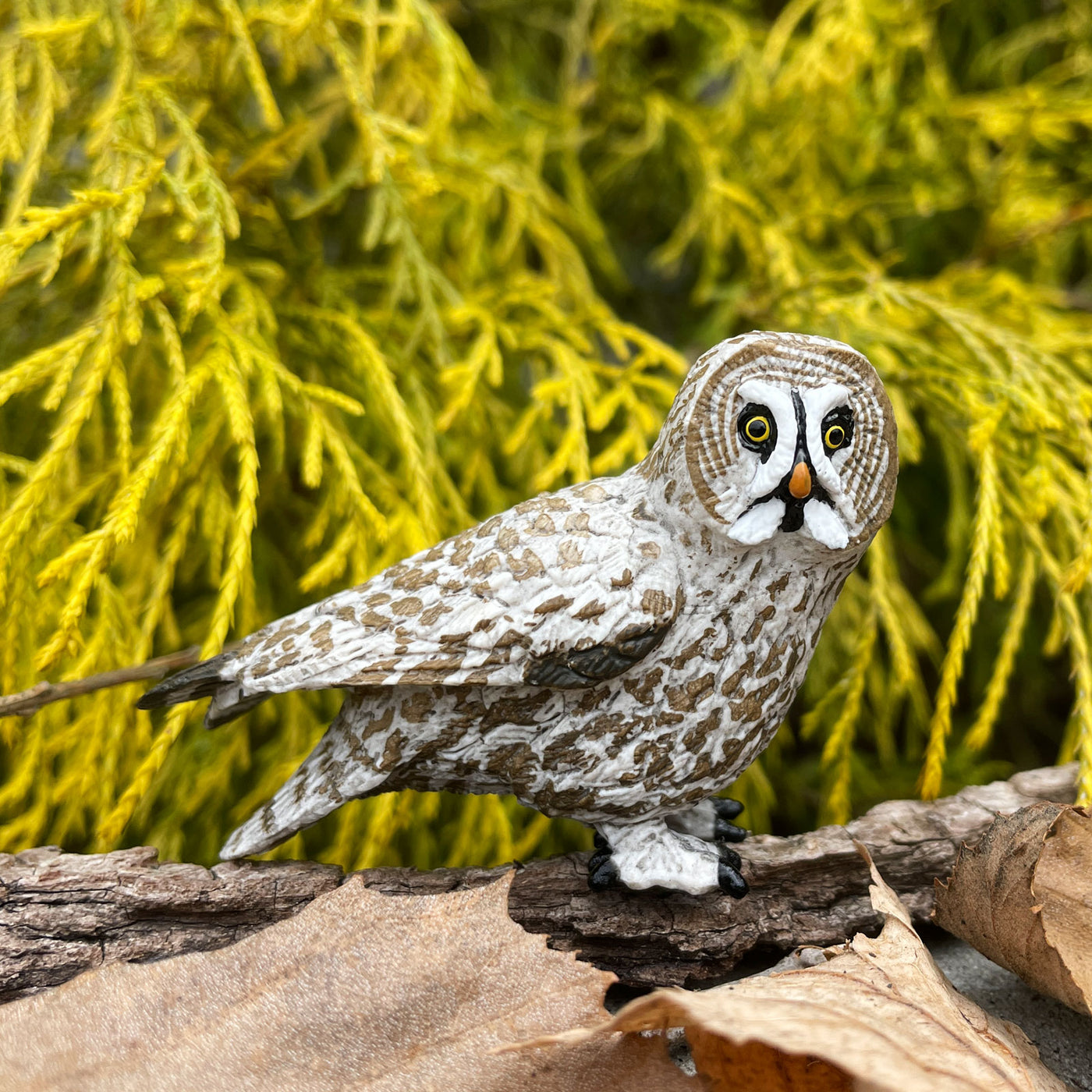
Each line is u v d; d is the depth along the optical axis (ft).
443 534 1.34
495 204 1.56
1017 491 1.35
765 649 1.11
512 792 1.13
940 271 1.87
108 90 1.45
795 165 1.75
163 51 1.33
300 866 1.13
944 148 1.71
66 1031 1.05
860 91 1.81
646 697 1.10
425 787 1.14
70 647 1.17
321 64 1.53
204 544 1.38
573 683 1.09
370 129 1.31
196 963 1.07
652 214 1.95
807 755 1.59
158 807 1.35
